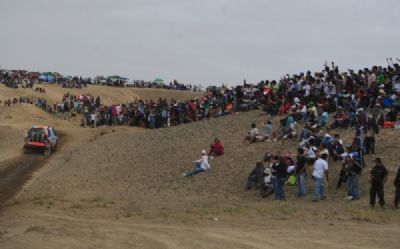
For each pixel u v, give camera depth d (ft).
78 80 386.32
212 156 116.78
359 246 54.80
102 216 75.41
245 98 157.28
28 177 115.44
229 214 75.10
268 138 119.03
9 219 72.13
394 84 115.75
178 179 106.93
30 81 342.85
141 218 73.36
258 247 54.03
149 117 183.52
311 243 55.93
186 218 72.28
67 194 96.02
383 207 75.82
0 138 179.52
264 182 88.99
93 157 140.87
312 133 104.37
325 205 79.61
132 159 130.82
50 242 53.88
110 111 208.03
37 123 221.05
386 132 105.09
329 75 130.41
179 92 405.59
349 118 111.24
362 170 90.43
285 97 136.46
